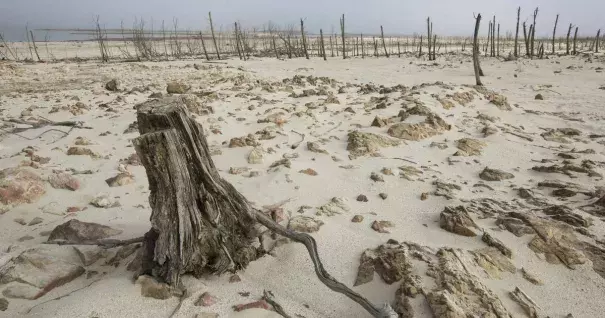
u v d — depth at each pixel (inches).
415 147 303.0
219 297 132.3
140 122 135.0
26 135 318.7
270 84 597.6
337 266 153.2
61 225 171.6
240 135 330.0
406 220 190.9
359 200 210.7
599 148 315.6
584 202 202.8
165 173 133.9
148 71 875.4
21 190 200.1
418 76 924.6
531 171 259.4
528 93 626.8
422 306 126.3
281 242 163.0
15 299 130.6
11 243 165.6
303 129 345.1
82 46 2289.6
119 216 192.4
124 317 120.6
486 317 120.3
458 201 205.9
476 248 163.2
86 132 333.7
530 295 139.6
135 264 146.3
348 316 128.6
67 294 133.9
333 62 1310.3
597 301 137.3
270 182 228.1
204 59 1491.1
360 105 436.8
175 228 134.9
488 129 338.3
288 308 129.6
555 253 159.2
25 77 752.3
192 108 390.6
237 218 147.9
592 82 767.7
